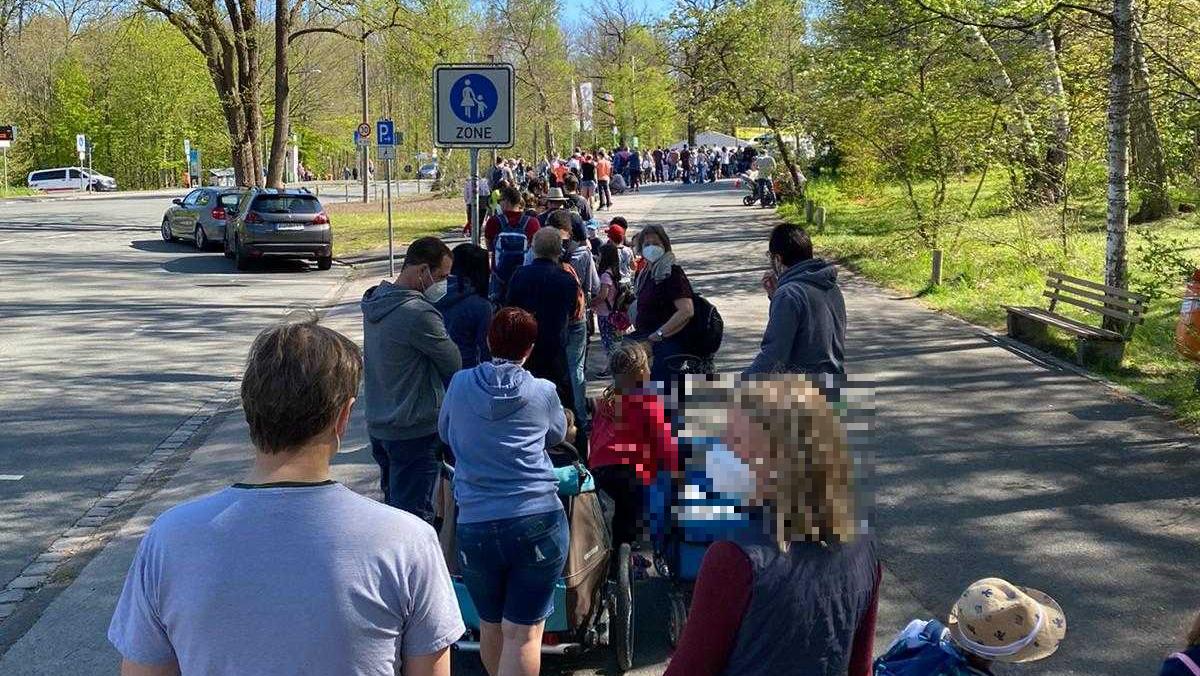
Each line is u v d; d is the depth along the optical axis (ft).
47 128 234.79
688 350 23.88
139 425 31.09
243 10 100.58
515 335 14.07
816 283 17.92
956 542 20.51
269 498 6.70
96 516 23.41
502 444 13.64
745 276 59.93
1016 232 60.80
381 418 16.72
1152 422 28.60
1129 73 36.70
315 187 194.39
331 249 73.10
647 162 183.93
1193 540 20.40
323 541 6.64
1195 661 8.34
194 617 6.51
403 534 6.88
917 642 9.56
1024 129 56.13
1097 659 15.79
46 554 21.12
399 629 6.82
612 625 16.66
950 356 37.65
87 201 162.20
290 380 6.80
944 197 61.82
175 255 80.69
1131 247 57.62
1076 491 23.30
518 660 13.78
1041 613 8.99
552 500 13.85
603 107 228.22
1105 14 36.29
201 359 40.81
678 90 107.65
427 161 215.10
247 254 70.79
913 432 28.14
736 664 7.45
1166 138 43.80
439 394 16.85
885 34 45.27
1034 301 47.09
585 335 26.63
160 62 224.53
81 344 43.42
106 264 73.82
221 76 103.09
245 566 6.54
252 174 105.09
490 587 13.94
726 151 191.52
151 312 52.19
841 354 18.26
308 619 6.52
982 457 25.88
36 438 29.45
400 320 16.44
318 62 169.48
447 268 17.16
